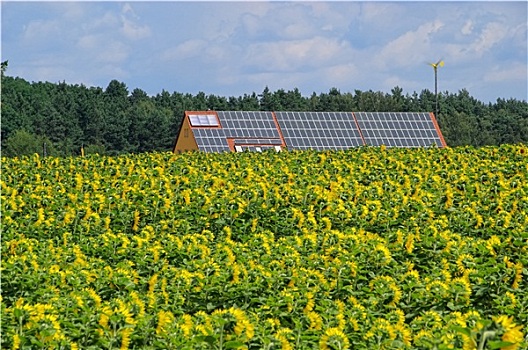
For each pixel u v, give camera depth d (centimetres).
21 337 1187
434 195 2520
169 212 2433
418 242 1925
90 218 2336
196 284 1554
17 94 16600
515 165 3062
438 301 1489
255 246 1858
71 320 1273
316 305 1430
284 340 1198
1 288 1555
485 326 1005
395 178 2877
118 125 16275
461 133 18200
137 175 2931
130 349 1268
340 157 3491
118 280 1548
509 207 2323
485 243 1855
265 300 1471
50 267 1697
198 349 1162
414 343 1221
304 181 2822
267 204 2434
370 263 1742
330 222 2241
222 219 2312
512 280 1568
